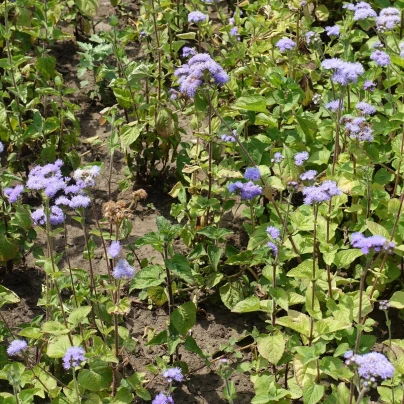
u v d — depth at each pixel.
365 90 2.14
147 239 1.76
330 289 1.82
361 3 2.18
